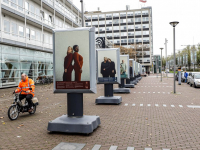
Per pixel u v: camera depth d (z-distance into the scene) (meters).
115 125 6.78
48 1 32.06
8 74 21.11
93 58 6.11
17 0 24.52
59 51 6.26
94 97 14.16
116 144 5.03
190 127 6.53
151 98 13.48
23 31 25.25
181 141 5.24
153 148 4.77
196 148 4.77
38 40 28.47
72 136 5.64
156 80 37.62
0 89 19.39
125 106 10.49
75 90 6.15
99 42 22.66
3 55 20.34
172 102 11.77
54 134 5.83
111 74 11.40
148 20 88.06
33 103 8.29
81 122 5.84
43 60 28.75
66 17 36.72
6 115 8.35
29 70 25.11
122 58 16.77
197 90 19.11
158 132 6.00
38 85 25.00
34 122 7.20
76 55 6.16
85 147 4.83
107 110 9.44
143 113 8.71
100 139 5.39
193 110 9.38
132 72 22.36
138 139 5.40
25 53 24.25
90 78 6.07
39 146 4.90
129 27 89.62
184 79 31.56
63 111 9.21
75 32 6.18
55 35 6.28
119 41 90.38
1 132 6.02
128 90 16.39
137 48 82.88
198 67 68.75
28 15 24.59
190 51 68.62
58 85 6.25
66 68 6.20
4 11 21.16
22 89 8.12
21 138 5.48
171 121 7.30
